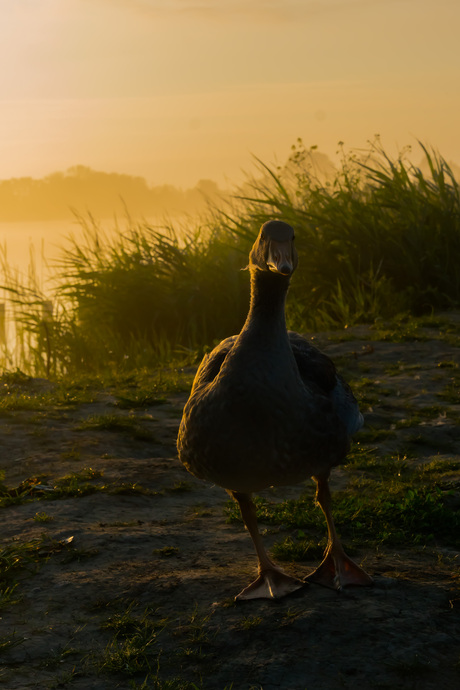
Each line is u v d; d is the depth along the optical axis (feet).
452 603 12.75
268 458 11.98
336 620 12.19
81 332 42.68
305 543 15.49
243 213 47.34
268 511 17.80
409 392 27.99
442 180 45.80
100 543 15.66
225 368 12.00
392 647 11.45
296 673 10.96
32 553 15.21
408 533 16.40
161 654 11.64
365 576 13.48
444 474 20.08
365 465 21.24
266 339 11.85
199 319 42.34
